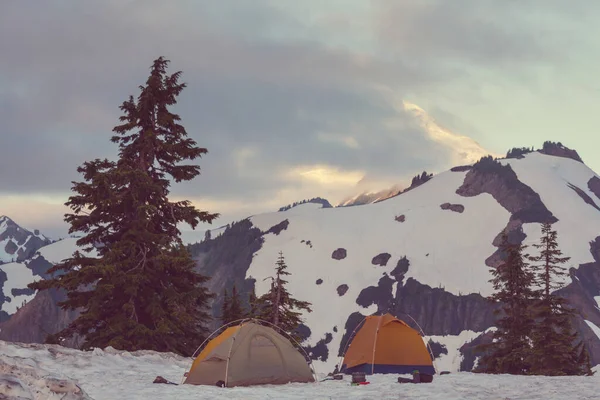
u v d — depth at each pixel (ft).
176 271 130.62
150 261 129.08
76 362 65.67
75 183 126.31
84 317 119.44
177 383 58.85
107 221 129.80
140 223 126.00
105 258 123.03
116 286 124.67
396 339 71.20
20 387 27.12
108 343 117.29
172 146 132.57
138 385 54.34
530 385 49.37
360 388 53.72
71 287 122.93
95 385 53.83
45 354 66.64
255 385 58.08
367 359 70.59
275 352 60.39
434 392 47.91
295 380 60.18
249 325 61.11
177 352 123.85
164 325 119.75
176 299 123.75
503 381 52.95
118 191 130.82
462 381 54.08
